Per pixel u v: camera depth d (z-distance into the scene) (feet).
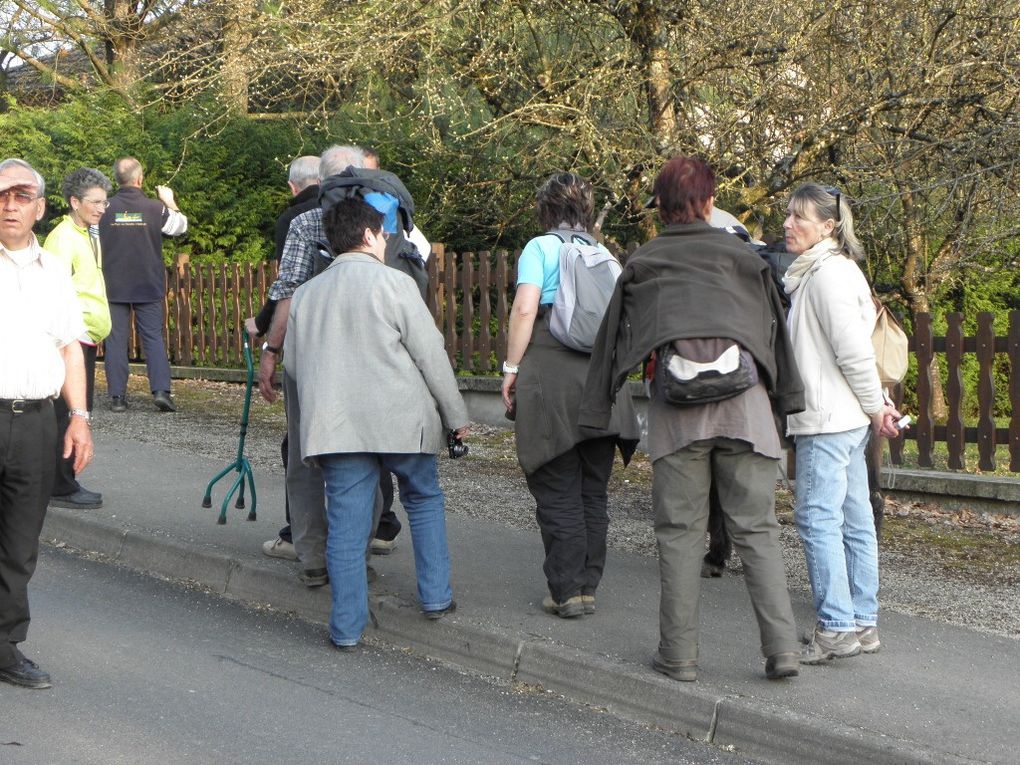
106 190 23.93
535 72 39.78
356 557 16.07
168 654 15.79
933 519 23.90
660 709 14.03
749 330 13.62
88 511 22.04
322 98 46.52
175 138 49.08
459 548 20.39
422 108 42.39
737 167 35.70
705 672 14.58
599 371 14.62
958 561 20.68
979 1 31.89
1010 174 32.19
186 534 20.59
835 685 14.25
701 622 16.62
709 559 18.95
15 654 14.24
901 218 36.52
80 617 17.24
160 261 34.76
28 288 13.80
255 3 42.04
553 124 36.06
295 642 16.62
